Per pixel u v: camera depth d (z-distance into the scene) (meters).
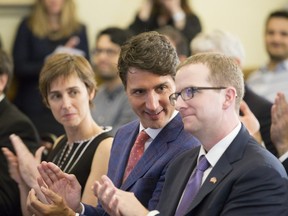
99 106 5.52
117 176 3.09
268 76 5.98
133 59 2.86
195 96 2.47
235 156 2.48
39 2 6.71
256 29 8.25
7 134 3.95
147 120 2.94
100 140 3.41
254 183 2.38
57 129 6.18
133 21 7.02
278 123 3.48
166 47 2.87
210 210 2.42
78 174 3.35
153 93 2.88
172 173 2.76
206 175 2.55
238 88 2.52
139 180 2.92
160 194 2.82
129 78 2.89
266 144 4.07
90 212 2.96
